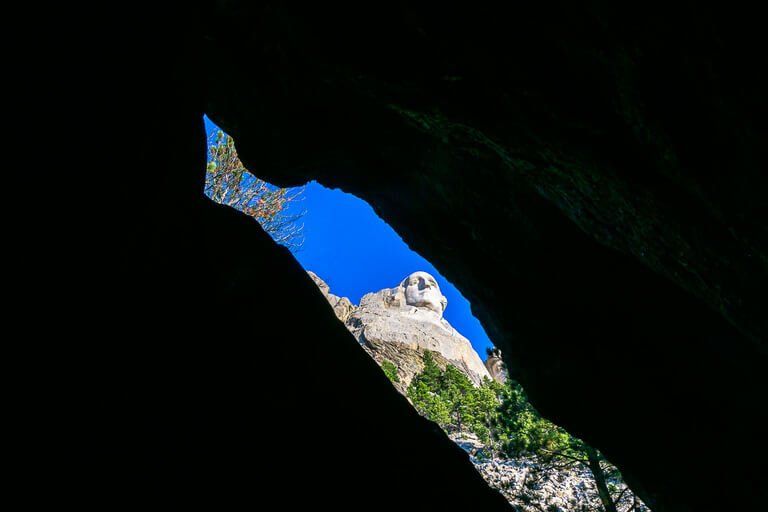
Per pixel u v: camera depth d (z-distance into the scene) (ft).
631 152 17.06
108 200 8.75
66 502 6.38
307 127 34.09
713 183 14.29
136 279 10.30
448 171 34.76
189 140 13.30
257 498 9.27
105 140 8.61
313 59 25.71
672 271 21.27
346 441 12.82
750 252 15.47
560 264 33.42
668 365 31.78
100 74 8.61
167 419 8.96
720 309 20.03
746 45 10.60
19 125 6.79
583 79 16.14
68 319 7.72
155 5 11.00
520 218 33.22
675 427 32.76
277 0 22.95
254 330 13.32
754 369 26.76
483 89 20.17
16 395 6.39
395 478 13.10
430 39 19.16
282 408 11.94
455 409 163.32
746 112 11.77
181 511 7.81
